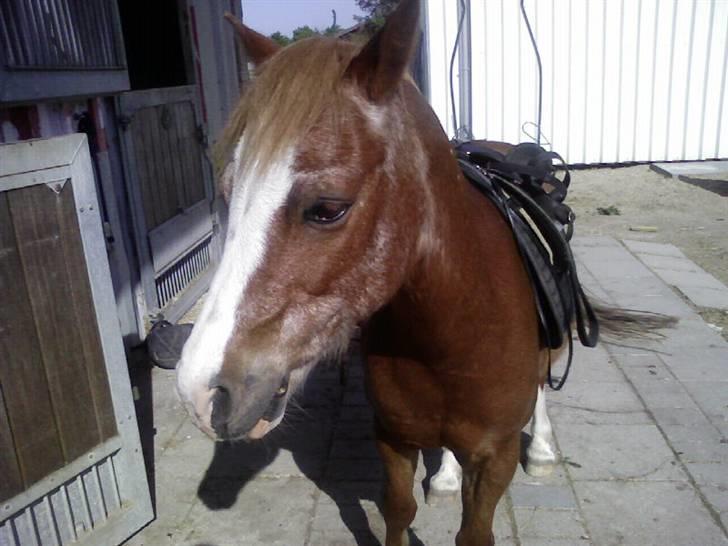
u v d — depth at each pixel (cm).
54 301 236
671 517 270
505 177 256
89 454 254
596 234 730
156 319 466
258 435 148
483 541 204
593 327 250
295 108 133
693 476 295
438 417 188
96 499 261
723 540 257
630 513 273
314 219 137
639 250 655
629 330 330
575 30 1020
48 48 337
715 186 935
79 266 244
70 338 243
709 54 1023
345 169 137
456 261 167
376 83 142
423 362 177
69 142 235
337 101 139
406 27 138
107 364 258
